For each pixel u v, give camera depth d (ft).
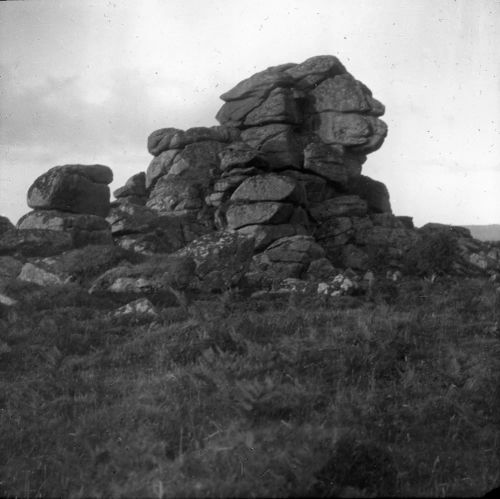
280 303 47.67
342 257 119.14
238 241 60.80
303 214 112.37
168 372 25.57
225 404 20.66
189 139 133.49
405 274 98.63
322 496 14.10
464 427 19.79
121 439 19.62
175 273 55.42
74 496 16.57
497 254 117.19
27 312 46.65
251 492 13.98
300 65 146.51
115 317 41.68
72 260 63.16
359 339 28.73
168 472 16.08
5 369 30.63
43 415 23.06
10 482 17.95
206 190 123.65
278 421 18.69
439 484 15.72
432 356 27.32
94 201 101.35
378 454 16.70
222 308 39.73
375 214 131.64
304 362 25.35
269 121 132.77
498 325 33.06
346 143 138.10
